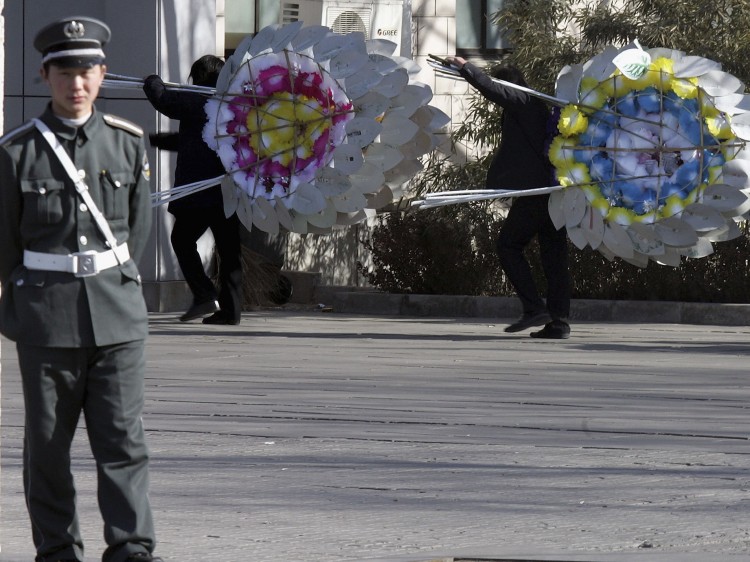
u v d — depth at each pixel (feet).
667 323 114.21
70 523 34.40
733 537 39.96
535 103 96.78
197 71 103.30
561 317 99.30
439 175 124.88
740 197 96.37
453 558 37.04
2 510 43.60
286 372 78.43
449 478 48.80
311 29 98.17
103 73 33.45
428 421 61.00
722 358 86.94
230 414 62.75
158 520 42.09
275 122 98.22
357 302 123.24
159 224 119.65
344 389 71.26
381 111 96.94
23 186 32.91
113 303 33.50
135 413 33.94
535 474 49.57
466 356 87.35
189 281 104.94
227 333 101.14
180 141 101.81
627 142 96.48
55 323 33.14
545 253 99.14
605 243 97.25
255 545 38.86
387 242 123.44
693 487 47.34
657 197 96.68
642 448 54.80
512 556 37.19
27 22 121.39
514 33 126.93
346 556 37.52
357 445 55.21
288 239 131.64
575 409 64.75
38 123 33.12
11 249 33.45
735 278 115.75
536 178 96.48
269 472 49.80
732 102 96.58
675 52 97.19
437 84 136.05
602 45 123.65
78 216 33.17
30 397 33.50
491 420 61.41
